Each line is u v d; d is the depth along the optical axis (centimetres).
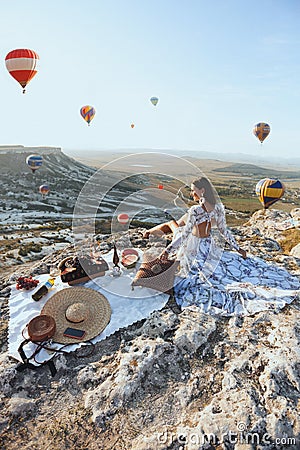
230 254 609
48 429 313
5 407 335
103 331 425
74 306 439
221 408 319
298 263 602
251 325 424
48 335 403
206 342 402
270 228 859
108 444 300
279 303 461
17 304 483
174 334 413
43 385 359
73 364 382
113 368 371
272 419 304
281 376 343
